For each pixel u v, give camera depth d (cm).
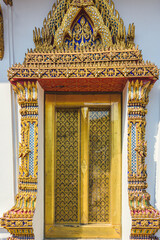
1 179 278
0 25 272
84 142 289
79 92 287
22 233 234
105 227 283
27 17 284
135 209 230
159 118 277
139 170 237
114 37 268
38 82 245
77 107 290
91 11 262
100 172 291
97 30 262
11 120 279
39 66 233
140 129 237
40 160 262
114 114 283
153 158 275
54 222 287
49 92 285
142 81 231
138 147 236
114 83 251
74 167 291
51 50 256
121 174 280
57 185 291
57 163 291
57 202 291
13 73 230
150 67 225
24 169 242
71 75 231
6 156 279
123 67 228
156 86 278
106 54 240
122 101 280
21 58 283
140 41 278
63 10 268
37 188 245
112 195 282
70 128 293
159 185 271
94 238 282
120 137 282
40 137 261
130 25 267
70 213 290
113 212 281
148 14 279
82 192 288
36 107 243
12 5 284
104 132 292
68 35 269
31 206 238
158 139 276
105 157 291
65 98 286
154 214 226
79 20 272
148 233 230
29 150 241
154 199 272
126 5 280
